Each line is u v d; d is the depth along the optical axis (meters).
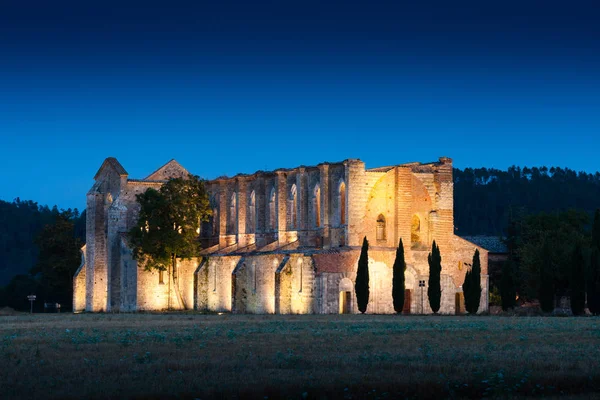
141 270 132.88
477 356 49.50
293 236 129.88
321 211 122.00
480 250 123.56
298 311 115.06
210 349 55.47
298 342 60.06
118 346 58.16
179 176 147.62
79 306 147.38
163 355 52.19
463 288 110.50
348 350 54.56
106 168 146.00
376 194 118.50
